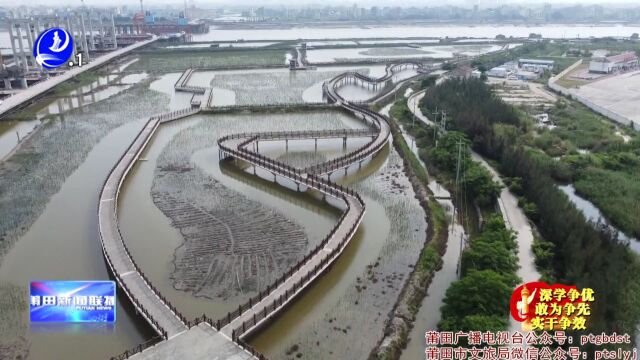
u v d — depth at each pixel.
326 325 37.91
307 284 40.53
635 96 115.75
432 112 95.81
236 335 34.06
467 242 50.06
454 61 174.25
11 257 46.78
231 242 48.94
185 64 171.88
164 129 89.12
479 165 64.50
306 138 80.19
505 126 81.88
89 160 73.44
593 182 63.00
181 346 32.56
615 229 52.88
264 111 102.81
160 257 46.19
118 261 43.31
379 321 38.19
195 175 66.56
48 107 109.44
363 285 42.97
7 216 54.97
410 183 65.56
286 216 55.25
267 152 77.19
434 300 40.66
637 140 76.44
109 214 52.25
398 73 164.38
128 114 101.00
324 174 66.12
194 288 41.28
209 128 89.94
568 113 99.00
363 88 138.25
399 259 47.06
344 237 46.88
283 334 37.75
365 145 74.06
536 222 51.16
